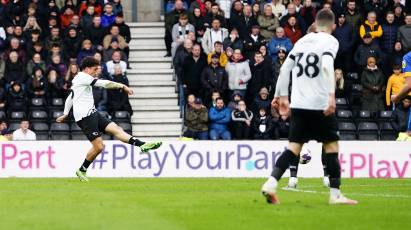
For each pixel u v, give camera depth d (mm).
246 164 39094
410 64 28469
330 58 22062
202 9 51094
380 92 48969
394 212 21828
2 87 48188
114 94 48094
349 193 28391
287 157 22578
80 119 32844
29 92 48531
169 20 51719
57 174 38969
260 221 19859
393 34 50719
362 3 53281
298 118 22453
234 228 18766
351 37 50469
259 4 51500
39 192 27531
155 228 18578
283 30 49250
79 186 30703
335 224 19531
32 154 38938
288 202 23875
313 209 22062
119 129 33312
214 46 48344
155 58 52844
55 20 50938
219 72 47938
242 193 27281
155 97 50719
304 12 50781
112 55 49469
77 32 50438
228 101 48469
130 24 55875
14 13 51844
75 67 48406
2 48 50094
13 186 30578
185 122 46438
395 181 36094
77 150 38969
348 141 39469
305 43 22422
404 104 47344
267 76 47938
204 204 23375
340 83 49094
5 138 41438
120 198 25281
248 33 50031
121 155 38938
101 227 18750
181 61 48844
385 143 39625
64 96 48688
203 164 39000
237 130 46500
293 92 22500
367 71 48969
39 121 47781
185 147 39031
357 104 49500
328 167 23109
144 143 32750
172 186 30938
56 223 19438
